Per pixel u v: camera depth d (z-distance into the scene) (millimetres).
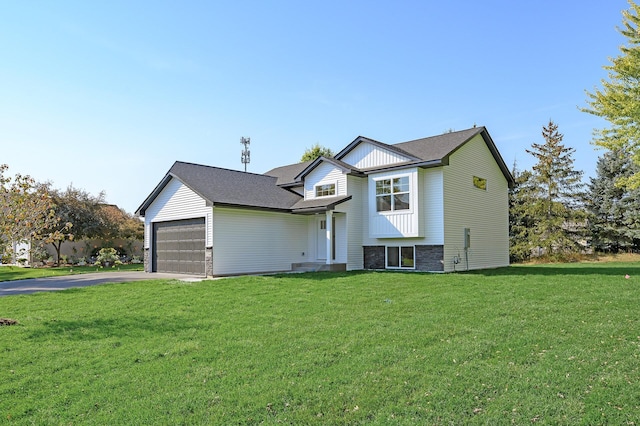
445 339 7082
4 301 11594
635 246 30812
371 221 19359
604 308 8977
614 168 31453
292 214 20922
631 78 16219
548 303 9727
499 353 6266
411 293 11727
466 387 5047
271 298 11398
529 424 4145
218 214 18172
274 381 5395
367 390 5039
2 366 6270
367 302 10531
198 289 13273
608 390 4816
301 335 7555
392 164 19141
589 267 20578
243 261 18891
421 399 4762
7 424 4477
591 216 31359
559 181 32219
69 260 30750
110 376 5762
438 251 17781
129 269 25172
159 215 21266
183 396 5008
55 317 9461
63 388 5398
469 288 12352
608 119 17094
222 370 5867
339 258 19750
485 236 20906
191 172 20844
